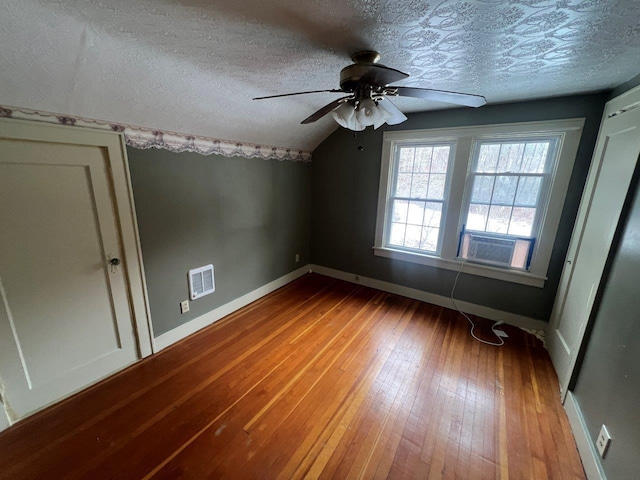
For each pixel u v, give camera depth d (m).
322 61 1.62
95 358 1.94
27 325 1.62
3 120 1.39
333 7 1.10
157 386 1.93
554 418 1.72
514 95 2.23
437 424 1.67
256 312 2.99
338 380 2.01
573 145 2.24
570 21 1.17
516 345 2.45
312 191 3.91
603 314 1.55
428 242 3.18
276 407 1.77
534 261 2.58
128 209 1.97
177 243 2.35
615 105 1.86
